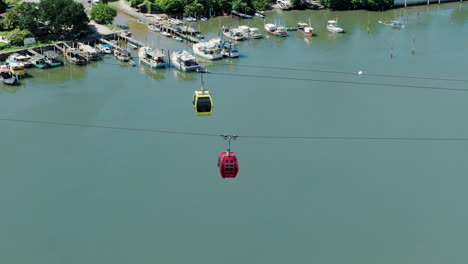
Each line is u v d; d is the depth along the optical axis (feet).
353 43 563.48
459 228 280.31
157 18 624.18
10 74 460.96
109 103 424.46
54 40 542.16
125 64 505.25
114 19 626.64
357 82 461.37
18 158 344.69
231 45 533.55
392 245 270.05
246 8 647.97
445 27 611.88
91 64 504.84
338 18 652.07
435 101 423.64
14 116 402.31
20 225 284.41
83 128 383.45
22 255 265.54
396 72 483.92
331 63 509.35
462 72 480.64
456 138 366.22
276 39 579.89
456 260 260.01
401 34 589.73
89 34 563.89
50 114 406.21
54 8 531.50
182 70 488.44
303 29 602.85
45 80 468.75
